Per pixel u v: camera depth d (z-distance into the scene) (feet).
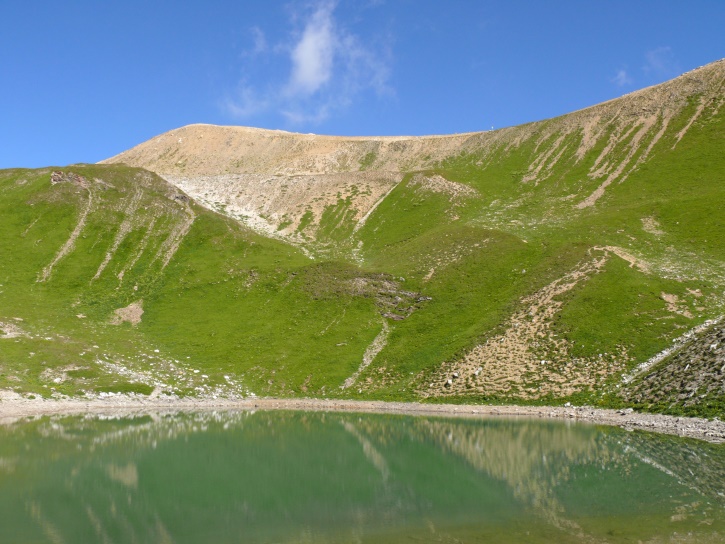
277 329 331.16
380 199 532.73
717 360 200.75
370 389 271.90
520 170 561.43
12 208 443.32
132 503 111.24
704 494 107.45
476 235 398.62
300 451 161.07
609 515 95.55
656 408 198.39
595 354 247.70
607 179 491.72
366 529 92.48
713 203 379.76
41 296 360.69
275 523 97.09
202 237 439.63
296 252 433.07
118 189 480.23
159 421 215.92
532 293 304.71
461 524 93.71
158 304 366.63
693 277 290.76
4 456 151.64
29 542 88.43
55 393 248.73
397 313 333.42
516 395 238.89
